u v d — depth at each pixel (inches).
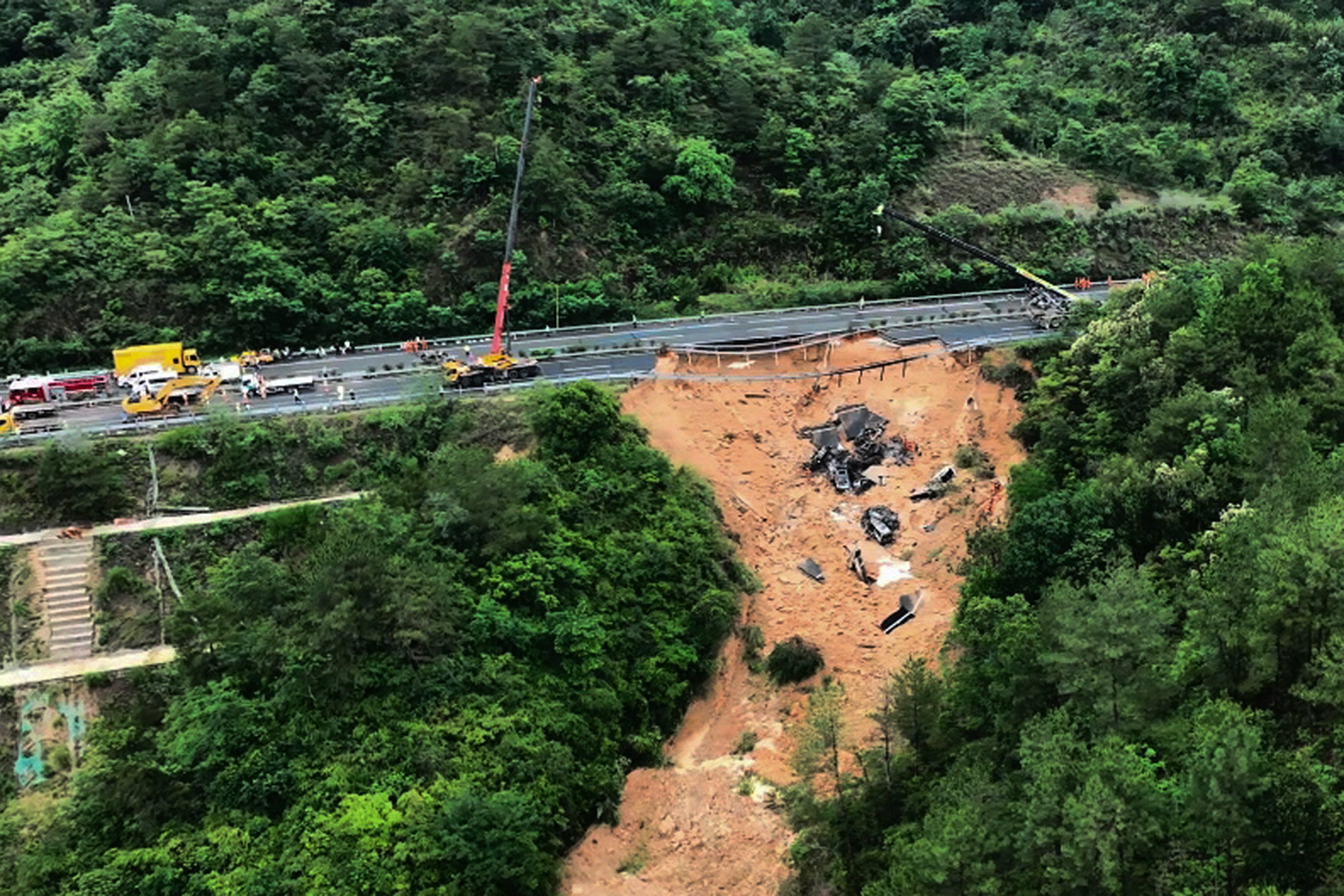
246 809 2301.9
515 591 2719.0
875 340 3801.7
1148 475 2647.6
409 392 3243.1
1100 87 5378.9
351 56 4237.2
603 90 4510.3
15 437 2908.5
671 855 2508.6
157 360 3238.2
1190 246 4564.5
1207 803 1592.0
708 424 3444.9
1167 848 1656.0
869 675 2883.9
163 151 3791.8
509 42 4365.2
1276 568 1840.6
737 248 4313.5
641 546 2970.0
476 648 2618.1
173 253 3567.9
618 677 2719.0
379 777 2349.9
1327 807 1608.0
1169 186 4793.3
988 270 4288.9
